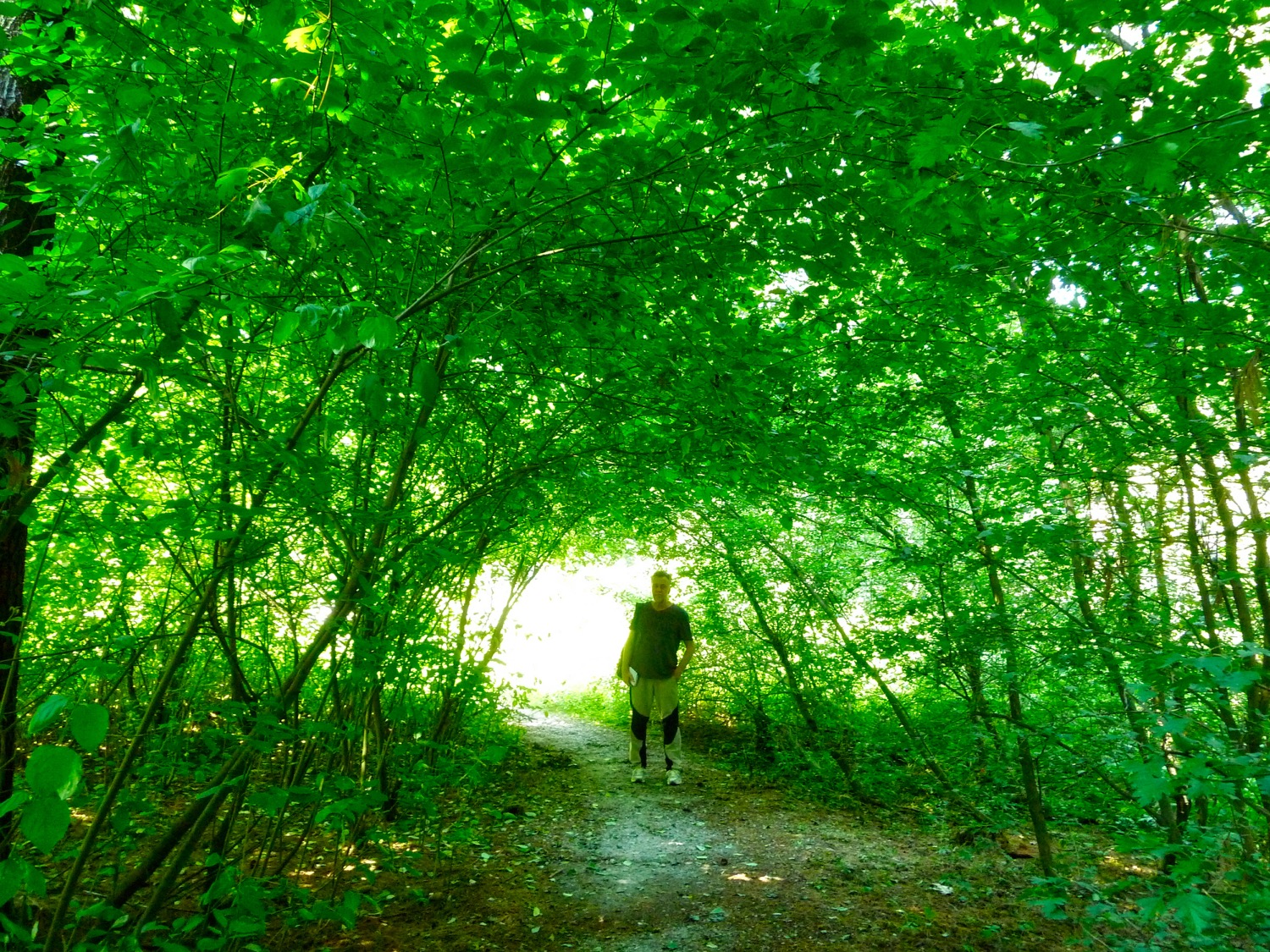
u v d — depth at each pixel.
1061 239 3.09
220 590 3.20
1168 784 2.00
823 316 3.80
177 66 2.60
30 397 2.37
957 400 4.40
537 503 4.58
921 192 2.54
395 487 3.30
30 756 1.11
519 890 4.25
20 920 2.71
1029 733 4.02
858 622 6.48
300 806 3.61
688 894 4.35
